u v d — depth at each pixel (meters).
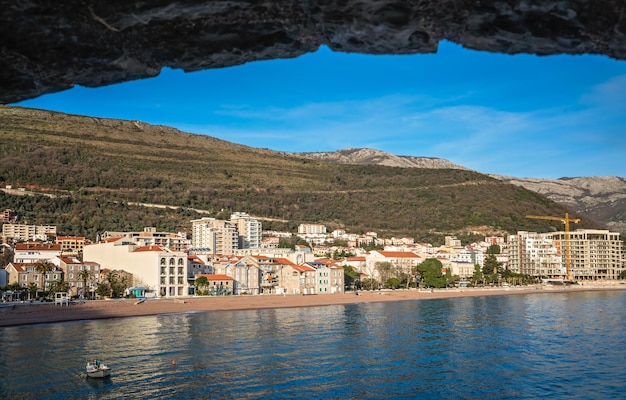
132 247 199.75
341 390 64.12
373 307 171.25
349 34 13.05
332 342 96.06
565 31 12.62
